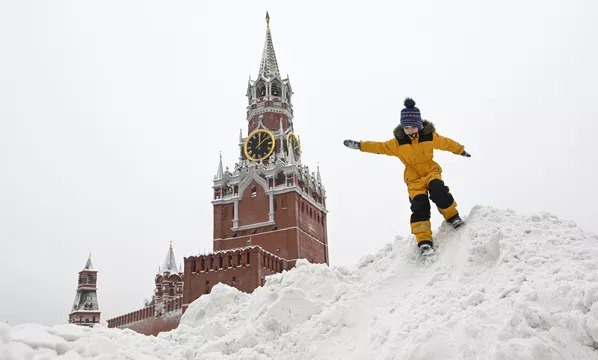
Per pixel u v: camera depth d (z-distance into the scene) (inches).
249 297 501.4
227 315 452.1
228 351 376.8
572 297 237.5
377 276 367.2
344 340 322.7
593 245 289.3
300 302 381.4
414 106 371.2
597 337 217.2
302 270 421.1
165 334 446.9
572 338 224.2
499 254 307.6
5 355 247.1
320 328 340.8
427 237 349.1
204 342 416.2
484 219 339.3
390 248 403.5
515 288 265.1
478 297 274.4
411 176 375.6
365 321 327.3
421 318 279.3
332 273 407.2
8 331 267.6
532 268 276.5
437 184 355.3
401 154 371.9
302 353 331.9
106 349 293.4
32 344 267.0
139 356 319.3
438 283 312.3
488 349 234.4
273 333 375.6
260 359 346.3
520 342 223.0
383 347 279.6
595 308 222.8
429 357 245.6
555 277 256.5
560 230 311.3
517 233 311.7
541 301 244.5
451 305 279.3
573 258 274.5
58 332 294.5
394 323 297.1
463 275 306.5
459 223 355.9
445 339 250.8
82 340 290.4
